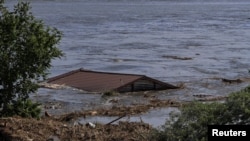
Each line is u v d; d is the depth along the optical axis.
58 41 35.38
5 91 34.09
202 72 75.50
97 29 164.75
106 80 58.62
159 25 186.25
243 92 21.08
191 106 21.55
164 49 108.06
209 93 56.91
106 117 41.75
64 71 76.12
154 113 43.38
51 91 55.16
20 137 28.33
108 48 109.19
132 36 140.00
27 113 34.81
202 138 19.59
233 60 89.69
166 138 21.39
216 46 114.44
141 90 56.50
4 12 34.69
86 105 49.22
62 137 28.77
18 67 33.91
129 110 44.53
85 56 94.69
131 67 81.00
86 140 28.33
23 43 34.09
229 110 20.19
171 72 75.31
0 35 33.91
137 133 29.73
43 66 34.72
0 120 31.06
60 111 46.22
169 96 54.22
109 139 28.38
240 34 146.88
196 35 144.00
